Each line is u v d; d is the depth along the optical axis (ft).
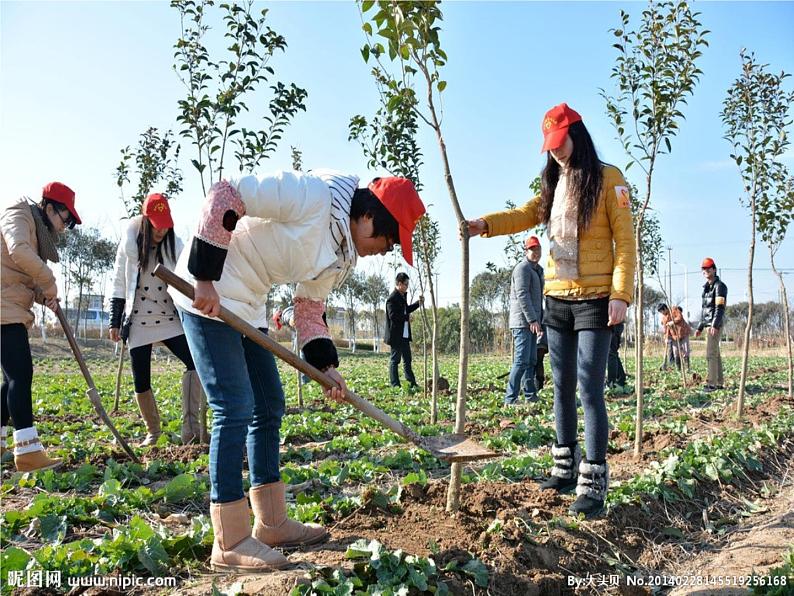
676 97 20.59
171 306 21.39
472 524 12.41
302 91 24.43
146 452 20.62
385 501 13.60
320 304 11.94
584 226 13.65
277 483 11.50
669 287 62.90
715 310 40.78
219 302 9.85
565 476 14.89
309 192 9.99
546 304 14.67
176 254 21.13
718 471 17.48
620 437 24.21
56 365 81.97
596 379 13.67
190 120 22.79
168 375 69.41
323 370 11.55
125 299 21.83
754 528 14.73
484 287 133.69
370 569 10.01
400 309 45.98
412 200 10.59
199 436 22.03
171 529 13.28
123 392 45.65
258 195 9.74
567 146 13.69
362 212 10.53
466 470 18.52
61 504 13.38
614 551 12.76
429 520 12.69
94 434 25.80
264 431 11.46
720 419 28.76
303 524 11.80
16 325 16.53
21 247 16.08
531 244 33.40
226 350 10.43
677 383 48.26
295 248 10.18
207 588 9.80
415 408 35.17
